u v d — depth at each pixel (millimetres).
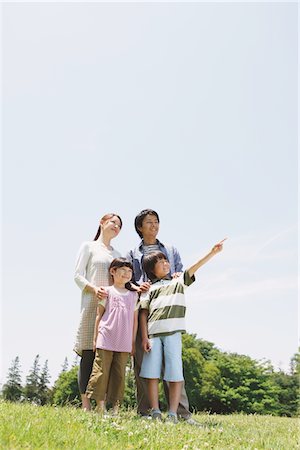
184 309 5457
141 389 5520
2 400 4871
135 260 6051
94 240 6070
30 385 55125
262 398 48719
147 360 5332
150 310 5527
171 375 5207
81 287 5426
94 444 2787
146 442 3141
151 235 6090
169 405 5391
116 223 5891
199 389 43938
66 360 48094
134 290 5566
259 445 3707
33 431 2822
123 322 5180
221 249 5383
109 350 5043
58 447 2596
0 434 2600
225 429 4570
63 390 45875
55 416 3561
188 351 43469
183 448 3088
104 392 4926
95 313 5398
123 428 3520
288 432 4902
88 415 3941
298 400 52625
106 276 5574
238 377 49406
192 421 5230
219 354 54031
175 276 5668
